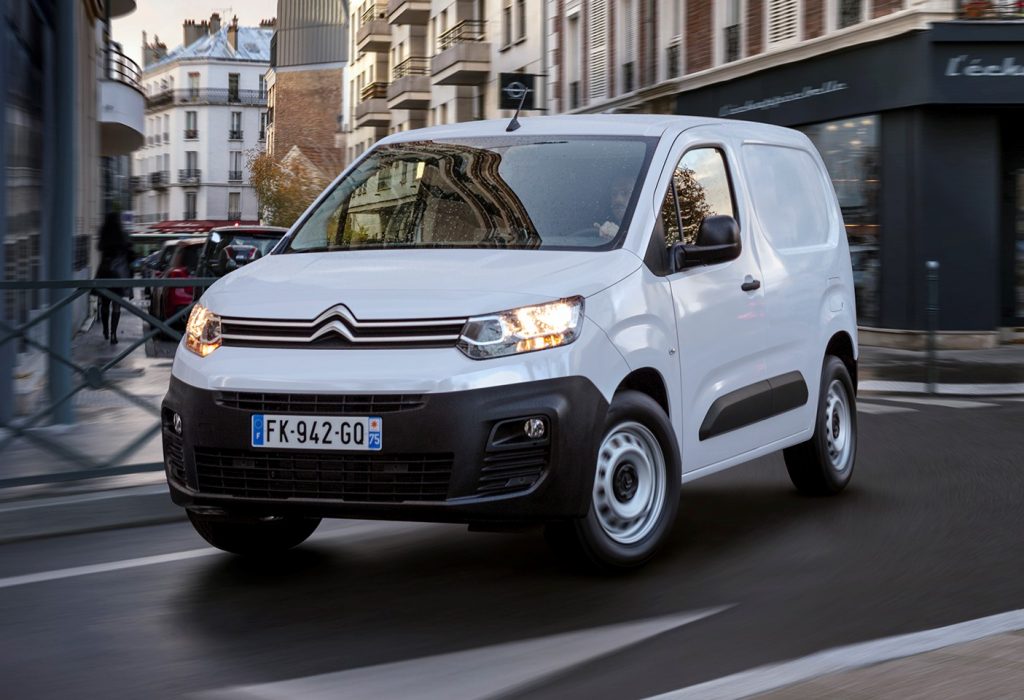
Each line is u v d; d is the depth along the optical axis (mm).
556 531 5820
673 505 6152
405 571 6109
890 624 5152
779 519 7285
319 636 5066
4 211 11438
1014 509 7551
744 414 6898
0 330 8469
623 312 5906
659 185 6488
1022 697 4020
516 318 5535
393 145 7305
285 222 75812
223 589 5824
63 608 5543
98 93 37625
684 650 4812
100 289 8711
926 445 10203
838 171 24234
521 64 46094
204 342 5840
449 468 5383
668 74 32500
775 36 26531
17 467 8422
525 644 4918
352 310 5590
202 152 130250
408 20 62750
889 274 22453
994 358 19469
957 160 21766
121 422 8758
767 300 7184
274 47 59469
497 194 6551
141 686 4508
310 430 5461
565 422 5535
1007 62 21172
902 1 21875
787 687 4164
